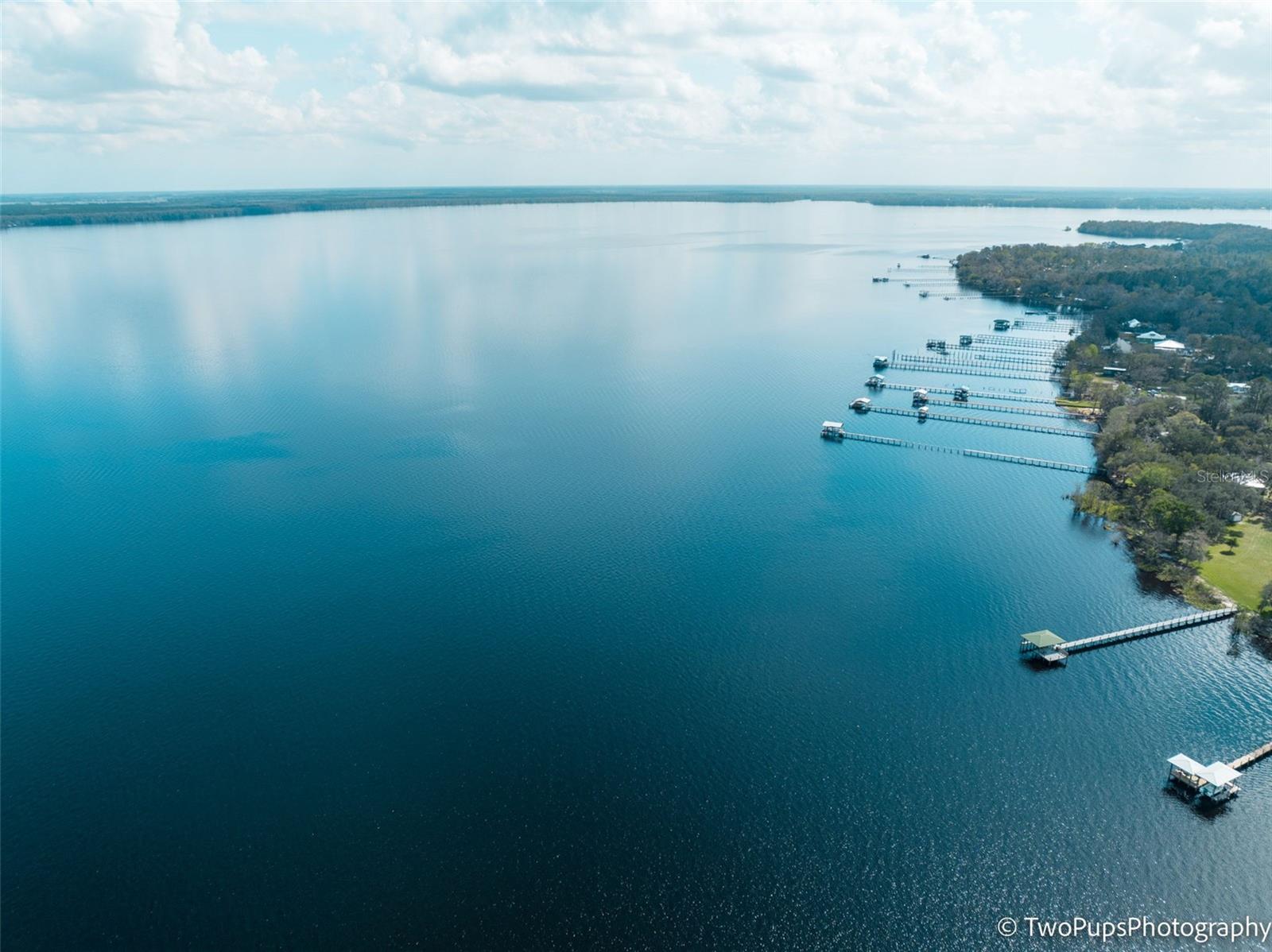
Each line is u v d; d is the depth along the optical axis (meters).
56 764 109.56
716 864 96.00
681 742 114.25
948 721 118.81
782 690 125.12
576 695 123.44
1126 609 147.00
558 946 86.44
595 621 142.00
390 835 99.12
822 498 193.38
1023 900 92.19
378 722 117.75
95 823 100.56
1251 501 182.88
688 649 134.38
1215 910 91.19
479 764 110.25
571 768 109.62
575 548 167.62
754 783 107.44
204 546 167.12
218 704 121.19
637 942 87.00
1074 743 114.75
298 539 170.38
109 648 133.88
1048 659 131.12
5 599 147.88
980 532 176.00
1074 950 87.19
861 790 106.56
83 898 91.12
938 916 90.38
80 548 166.38
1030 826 101.31
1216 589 153.38
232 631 138.50
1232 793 106.00
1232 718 119.62
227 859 95.75
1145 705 122.19
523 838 98.94
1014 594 151.50
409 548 166.88
